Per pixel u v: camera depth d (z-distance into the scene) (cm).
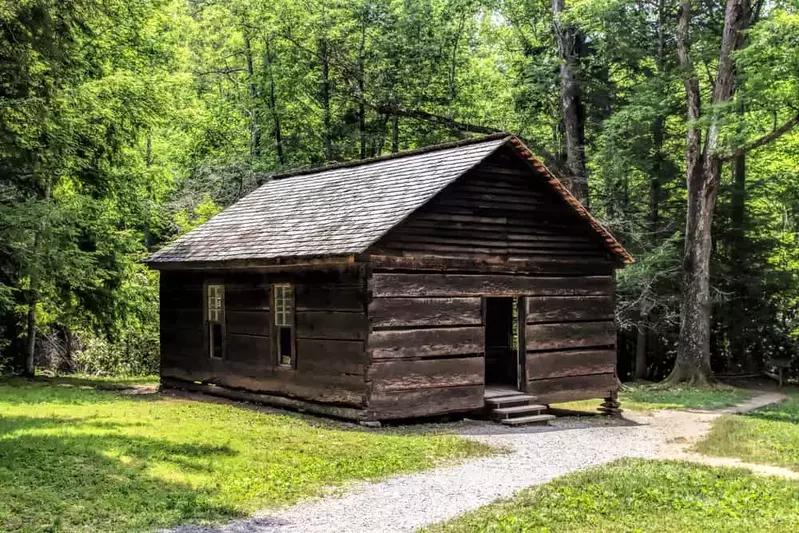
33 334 2405
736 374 3069
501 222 1664
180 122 3056
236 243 1834
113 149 2270
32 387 2072
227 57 4034
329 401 1553
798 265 3362
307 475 1052
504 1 3322
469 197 1614
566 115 2955
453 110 3656
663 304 2919
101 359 2955
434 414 1543
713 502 935
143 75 2572
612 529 819
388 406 1484
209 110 3903
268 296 1745
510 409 1605
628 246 3016
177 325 2052
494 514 873
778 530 815
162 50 3064
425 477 1070
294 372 1653
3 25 1534
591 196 3259
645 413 1894
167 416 1530
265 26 3422
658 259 2788
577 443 1376
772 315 3092
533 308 1706
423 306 1537
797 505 922
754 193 3155
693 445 1379
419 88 3531
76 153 2142
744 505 919
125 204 2500
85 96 1992
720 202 3061
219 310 1912
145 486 962
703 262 2605
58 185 2212
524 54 3475
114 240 2334
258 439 1288
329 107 3609
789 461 1216
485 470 1120
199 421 1473
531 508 902
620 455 1265
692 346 2600
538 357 1709
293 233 1702
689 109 2634
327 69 3528
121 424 1387
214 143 3975
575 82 2927
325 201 1822
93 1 1727
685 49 2592
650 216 3189
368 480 1045
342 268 1533
